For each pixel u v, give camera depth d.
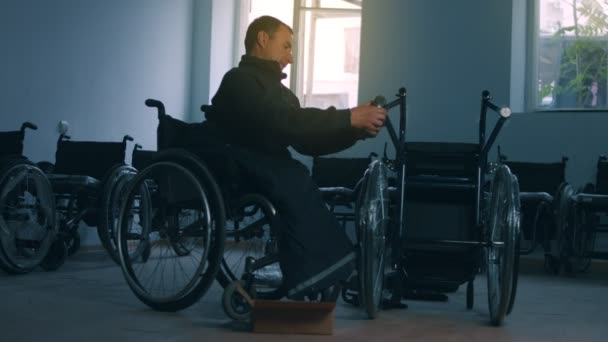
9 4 4.86
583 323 2.73
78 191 4.30
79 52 5.48
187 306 2.57
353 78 6.58
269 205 2.38
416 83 5.92
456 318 2.76
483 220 2.89
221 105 2.49
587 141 5.40
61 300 2.83
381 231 2.63
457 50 5.80
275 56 2.54
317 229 2.36
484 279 4.34
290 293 2.29
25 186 3.94
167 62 6.52
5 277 3.57
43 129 5.15
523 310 3.05
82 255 5.04
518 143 5.57
